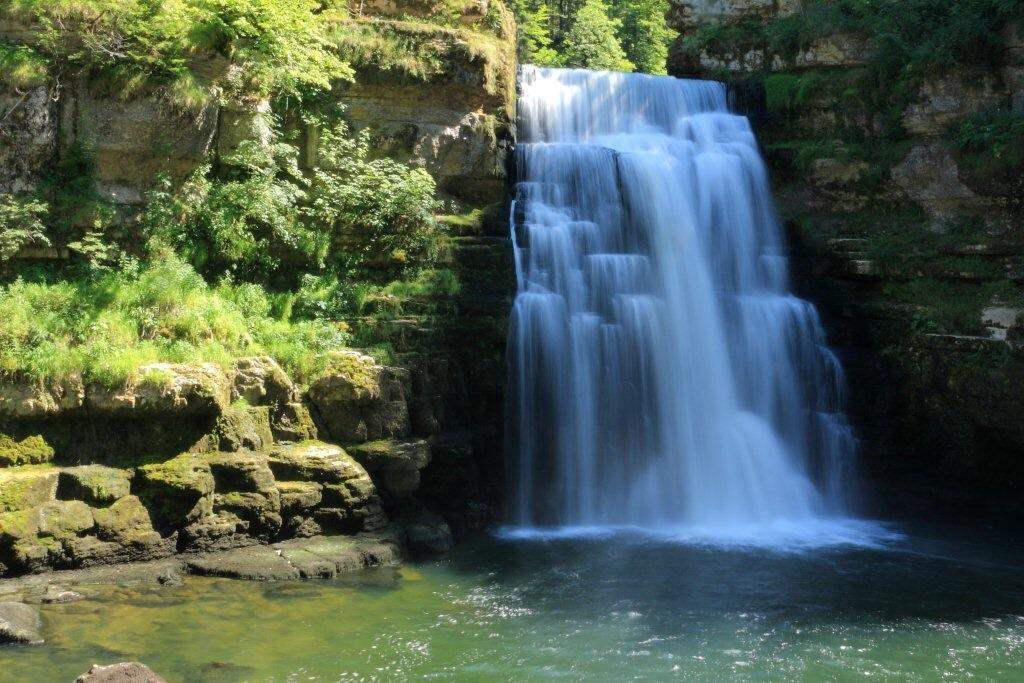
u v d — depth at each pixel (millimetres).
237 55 19344
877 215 25203
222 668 11719
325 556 15547
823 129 26281
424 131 21250
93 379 15195
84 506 14602
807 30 26766
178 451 15727
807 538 18562
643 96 26234
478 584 15188
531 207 21531
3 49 17594
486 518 18500
